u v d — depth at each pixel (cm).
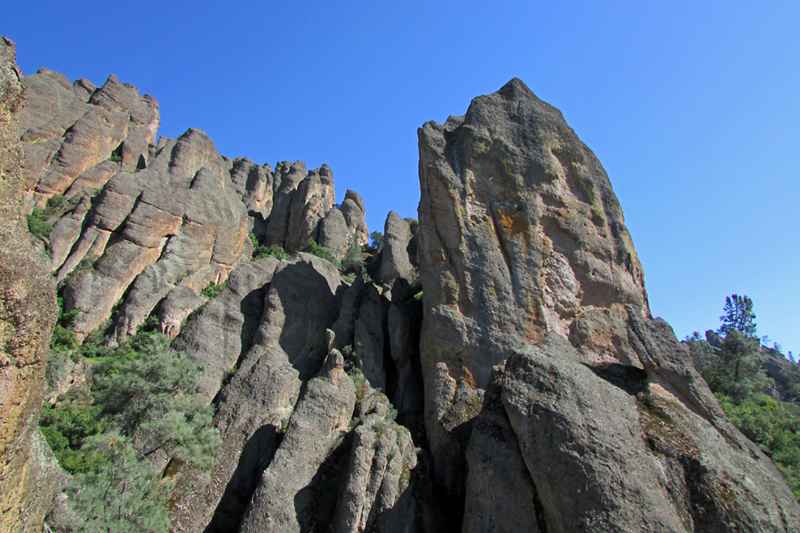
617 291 3700
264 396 3541
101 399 3306
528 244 3794
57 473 1571
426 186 4128
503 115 4328
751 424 4072
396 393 3891
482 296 3628
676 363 2966
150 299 4869
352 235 8488
